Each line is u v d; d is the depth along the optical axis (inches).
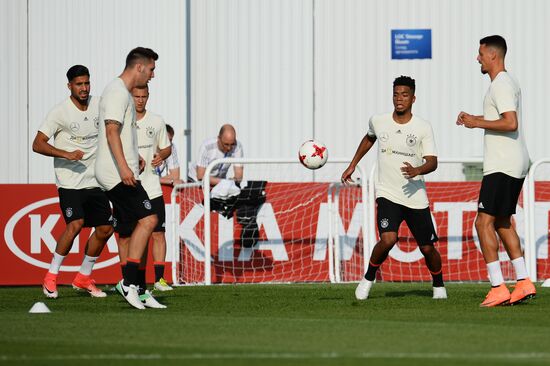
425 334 1066.1
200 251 1966.0
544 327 1128.8
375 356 914.7
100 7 2434.8
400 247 1971.0
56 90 2432.3
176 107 2431.1
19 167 2423.7
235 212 1964.8
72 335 1061.8
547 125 2529.5
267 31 2506.2
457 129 2524.6
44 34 2428.6
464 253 1973.4
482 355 920.9
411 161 1462.8
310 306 1393.9
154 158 1631.4
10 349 964.6
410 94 1457.9
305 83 2511.1
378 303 1432.1
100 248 1603.1
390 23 2519.7
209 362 884.6
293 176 2422.5
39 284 1929.1
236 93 2498.8
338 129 2514.8
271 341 1015.0
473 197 1980.8
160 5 2432.3
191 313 1295.5
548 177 2293.3
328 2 2514.8
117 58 2437.3
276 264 1972.2
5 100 2421.3
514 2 2529.5
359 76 2519.7
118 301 1491.1
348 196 1979.6
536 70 2529.5
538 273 1962.4
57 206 1935.3
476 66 2527.1
